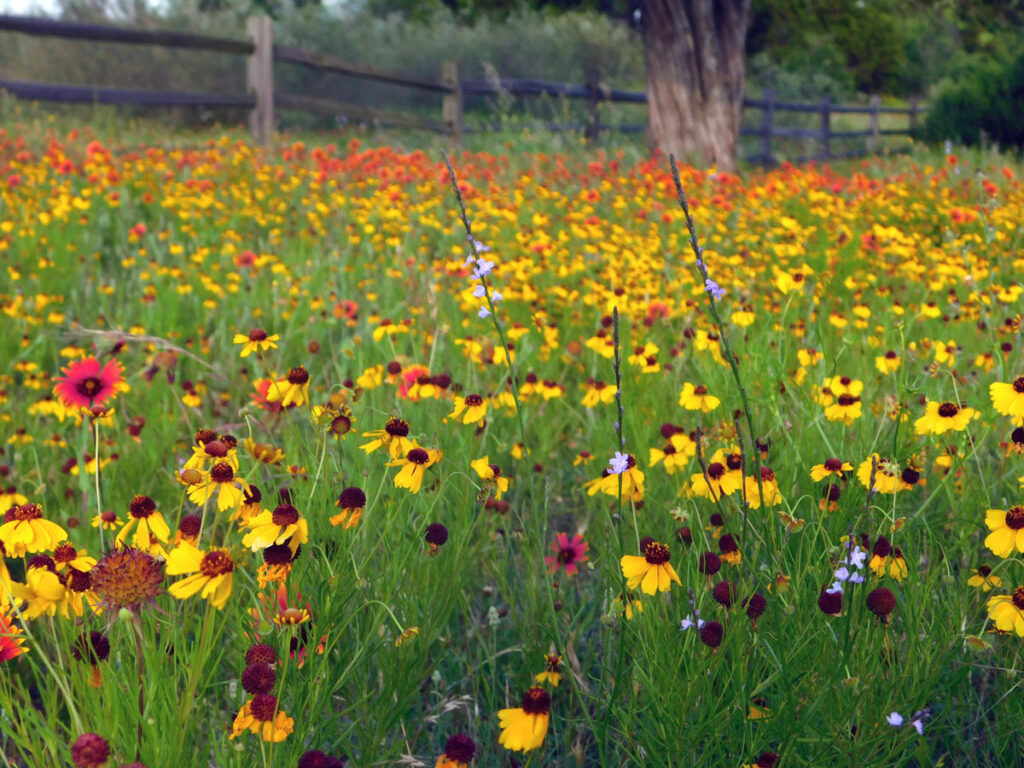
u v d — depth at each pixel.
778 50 25.86
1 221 6.98
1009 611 1.71
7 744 2.07
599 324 4.78
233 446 1.83
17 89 11.03
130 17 17.44
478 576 2.68
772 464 2.53
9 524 1.59
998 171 11.21
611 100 20.25
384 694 1.87
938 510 2.65
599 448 3.18
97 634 1.58
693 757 1.72
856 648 1.79
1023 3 23.64
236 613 1.83
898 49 30.23
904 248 5.90
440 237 7.47
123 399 3.52
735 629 1.70
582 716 2.12
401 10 23.03
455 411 2.48
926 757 1.82
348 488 1.80
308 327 4.93
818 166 18.61
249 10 20.25
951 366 3.22
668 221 7.86
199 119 16.61
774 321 4.16
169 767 1.43
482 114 20.94
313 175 8.80
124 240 6.93
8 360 4.49
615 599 1.85
